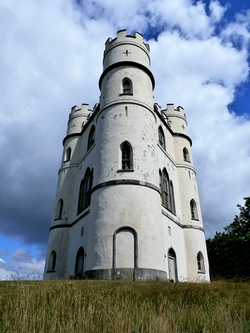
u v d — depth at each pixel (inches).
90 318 248.1
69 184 1094.4
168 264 809.5
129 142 751.1
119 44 943.0
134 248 617.9
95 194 719.7
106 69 916.6
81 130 1196.5
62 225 1009.5
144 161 737.0
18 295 288.0
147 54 978.1
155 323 239.0
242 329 265.9
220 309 295.0
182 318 271.4
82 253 832.3
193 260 943.7
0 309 267.7
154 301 327.0
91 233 679.7
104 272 598.5
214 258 1609.3
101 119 832.3
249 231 1485.0
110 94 854.5
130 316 250.8
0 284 370.9
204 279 920.9
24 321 232.8
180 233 966.4
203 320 273.3
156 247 643.5
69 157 1183.6
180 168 1111.6
